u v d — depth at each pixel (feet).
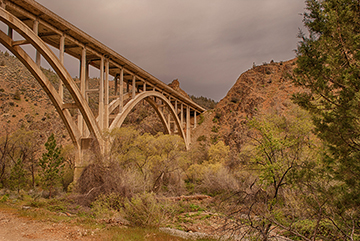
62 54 71.36
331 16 26.43
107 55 91.91
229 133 176.96
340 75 26.00
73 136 75.72
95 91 89.25
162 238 33.42
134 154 78.79
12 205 51.78
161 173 80.64
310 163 28.37
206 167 101.30
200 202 72.13
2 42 59.21
